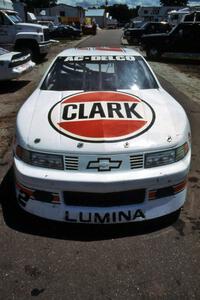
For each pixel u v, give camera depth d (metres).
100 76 3.65
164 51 14.80
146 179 2.44
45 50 14.05
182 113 3.07
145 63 3.97
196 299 2.10
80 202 2.51
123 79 3.64
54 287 2.19
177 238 2.64
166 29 23.45
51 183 2.45
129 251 2.50
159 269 2.33
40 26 13.60
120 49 4.42
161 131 2.63
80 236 2.66
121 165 2.43
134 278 2.26
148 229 2.74
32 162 2.53
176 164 2.57
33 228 2.76
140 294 2.13
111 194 2.46
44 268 2.34
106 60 3.87
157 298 2.10
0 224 2.81
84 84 3.57
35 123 2.75
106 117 2.73
